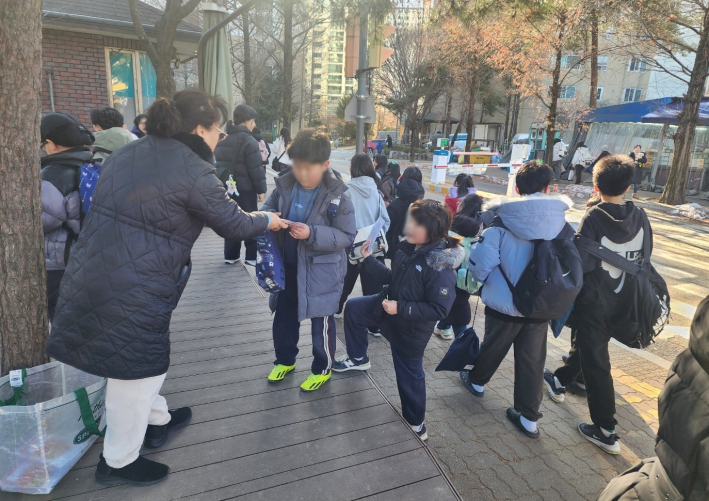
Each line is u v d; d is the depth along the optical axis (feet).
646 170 58.54
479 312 18.56
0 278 6.84
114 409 6.27
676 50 47.34
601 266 9.55
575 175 64.13
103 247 5.73
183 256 6.28
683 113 44.80
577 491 9.01
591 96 64.39
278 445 7.56
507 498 8.73
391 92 108.78
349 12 15.66
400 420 8.38
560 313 9.21
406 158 109.91
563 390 12.26
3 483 6.10
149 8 30.30
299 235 8.06
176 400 8.68
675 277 24.07
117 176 5.88
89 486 6.48
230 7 51.49
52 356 5.86
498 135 140.77
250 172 16.63
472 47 59.21
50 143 8.80
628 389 13.14
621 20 46.78
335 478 6.91
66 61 27.22
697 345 3.67
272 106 136.46
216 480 6.73
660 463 4.05
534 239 9.25
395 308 8.64
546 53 54.19
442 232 8.51
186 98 6.35
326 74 311.27
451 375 13.46
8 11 6.28
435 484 6.90
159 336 6.13
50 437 6.15
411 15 90.48
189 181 5.99
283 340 9.41
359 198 13.53
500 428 10.93
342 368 10.05
